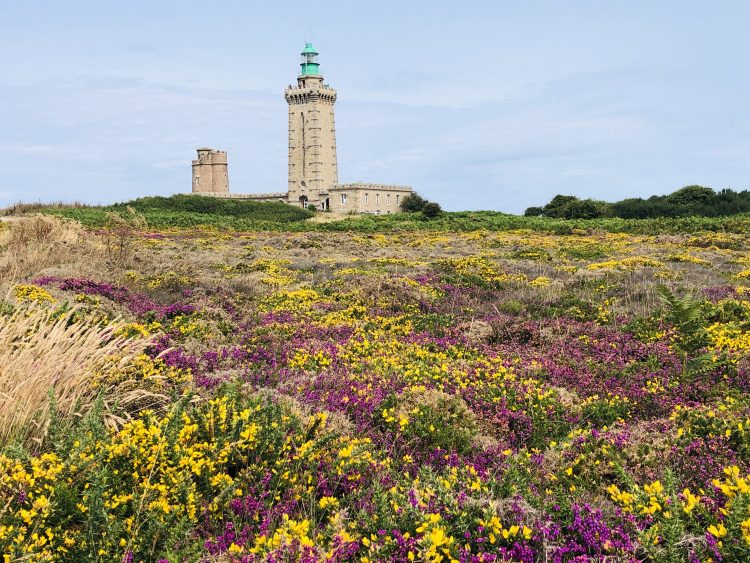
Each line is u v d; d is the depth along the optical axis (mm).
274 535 4418
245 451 5910
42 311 8797
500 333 13578
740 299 16531
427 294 18484
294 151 132375
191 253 32938
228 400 6723
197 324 12977
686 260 28391
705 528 4695
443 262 25875
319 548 4320
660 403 8727
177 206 97688
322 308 16391
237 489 5379
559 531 4703
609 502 5602
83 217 60344
